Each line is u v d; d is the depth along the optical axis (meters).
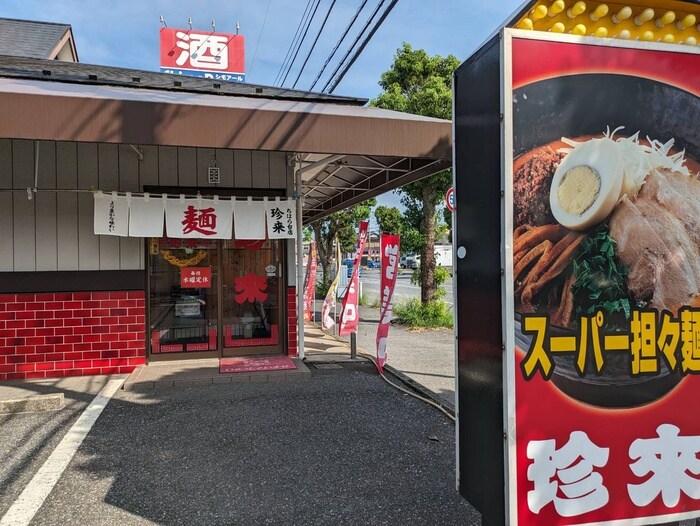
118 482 3.52
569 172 2.27
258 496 3.31
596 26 2.47
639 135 2.37
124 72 8.41
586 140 2.30
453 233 2.70
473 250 2.49
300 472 3.68
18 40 10.42
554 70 2.25
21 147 6.52
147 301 7.02
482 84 2.39
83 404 5.33
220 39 15.05
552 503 2.22
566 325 2.25
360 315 15.09
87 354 6.65
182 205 6.57
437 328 11.73
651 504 2.34
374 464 3.82
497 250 2.26
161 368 6.70
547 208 2.24
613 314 2.32
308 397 5.59
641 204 2.37
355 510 3.12
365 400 5.49
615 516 2.30
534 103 2.22
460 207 2.62
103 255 6.75
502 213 2.19
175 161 7.09
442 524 2.96
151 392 5.79
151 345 7.06
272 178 7.46
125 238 6.83
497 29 2.30
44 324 6.50
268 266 7.57
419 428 4.61
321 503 3.22
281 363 6.91
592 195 2.30
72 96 4.56
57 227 6.60
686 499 2.39
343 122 5.36
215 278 7.37
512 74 2.19
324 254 21.28
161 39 14.69
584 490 2.25
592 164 2.30
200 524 2.97
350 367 7.14
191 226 6.59
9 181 6.47
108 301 6.73
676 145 2.41
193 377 6.18
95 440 4.30
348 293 7.68
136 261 6.86
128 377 6.25
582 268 2.28
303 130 5.23
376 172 8.20
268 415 4.96
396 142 5.53
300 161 7.12
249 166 7.37
